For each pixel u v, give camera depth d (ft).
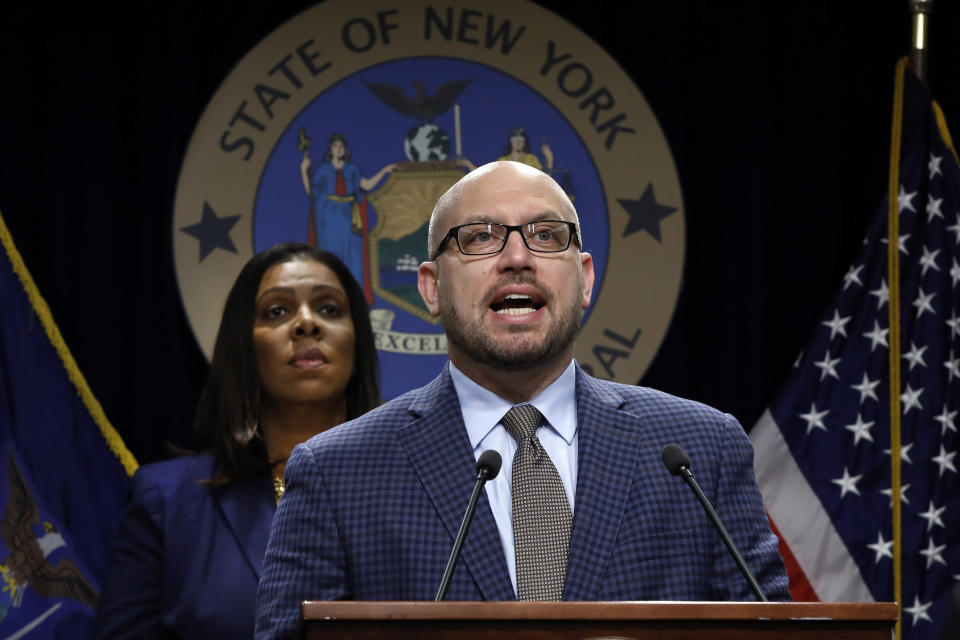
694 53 27.53
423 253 26.71
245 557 17.52
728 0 27.58
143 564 17.71
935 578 24.94
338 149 26.84
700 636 9.25
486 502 12.03
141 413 25.63
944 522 25.17
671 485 12.10
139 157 26.37
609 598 11.48
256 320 19.25
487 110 27.07
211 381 19.31
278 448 19.16
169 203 26.27
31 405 24.39
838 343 26.16
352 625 9.18
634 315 26.61
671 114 27.17
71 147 26.18
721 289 26.89
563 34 27.25
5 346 24.48
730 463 12.40
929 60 27.40
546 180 12.95
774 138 27.48
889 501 25.35
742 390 26.61
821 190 27.27
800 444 25.67
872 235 26.55
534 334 12.24
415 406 13.00
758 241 26.91
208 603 17.12
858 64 27.58
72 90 26.35
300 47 26.99
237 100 26.66
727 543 11.00
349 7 27.20
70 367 24.91
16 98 26.16
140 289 26.00
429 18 27.27
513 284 12.30
